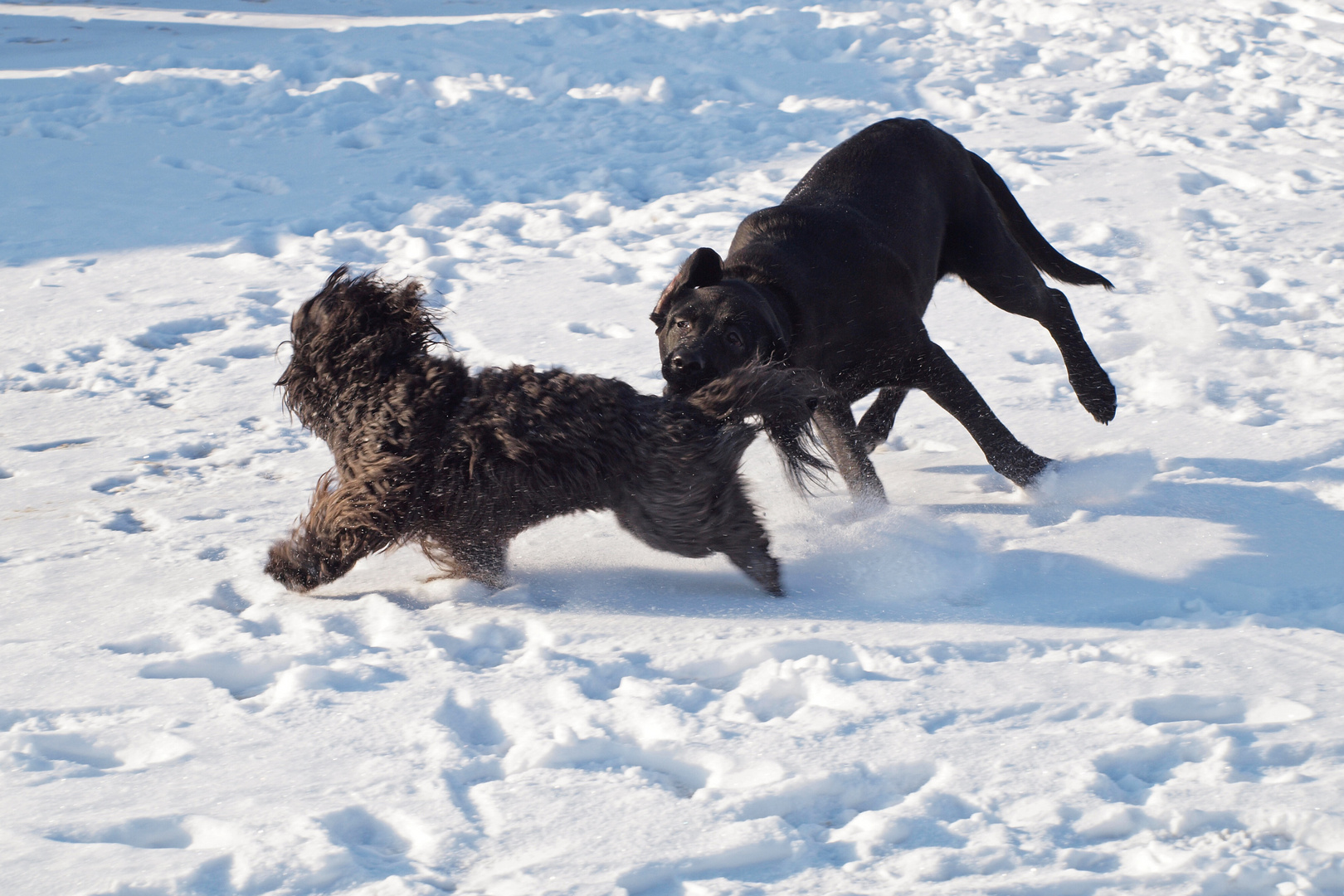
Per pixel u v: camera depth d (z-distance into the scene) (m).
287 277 12.35
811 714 4.59
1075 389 8.59
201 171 16.31
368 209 14.88
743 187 15.66
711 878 3.61
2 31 24.58
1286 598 5.86
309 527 5.86
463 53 22.47
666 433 5.64
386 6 28.16
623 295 11.74
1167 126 18.42
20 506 7.12
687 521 5.73
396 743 4.38
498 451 5.63
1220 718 4.66
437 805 3.93
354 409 5.79
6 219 14.12
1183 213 14.19
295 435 8.44
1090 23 24.45
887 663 5.04
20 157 16.55
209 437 8.35
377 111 19.20
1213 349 10.08
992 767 4.18
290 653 5.13
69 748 4.38
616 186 15.71
